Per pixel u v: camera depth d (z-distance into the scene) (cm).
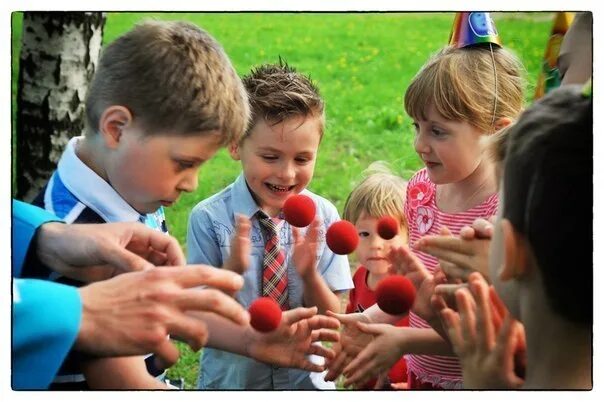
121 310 127
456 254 142
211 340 146
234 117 141
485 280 140
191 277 129
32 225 137
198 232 154
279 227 154
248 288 152
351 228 148
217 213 154
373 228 157
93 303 128
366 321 151
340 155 192
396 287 143
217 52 142
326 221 155
